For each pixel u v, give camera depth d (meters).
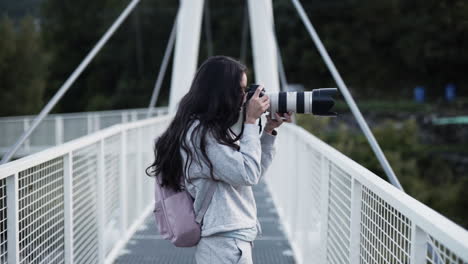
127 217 3.72
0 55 21.06
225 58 1.59
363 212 1.70
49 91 38.19
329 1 39.16
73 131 12.40
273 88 6.93
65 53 40.09
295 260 3.33
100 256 2.78
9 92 21.31
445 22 35.94
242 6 38.72
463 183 19.05
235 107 1.53
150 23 39.38
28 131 2.96
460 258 0.89
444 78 37.78
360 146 19.73
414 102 32.75
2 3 41.41
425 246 1.16
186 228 1.53
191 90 1.57
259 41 7.04
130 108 38.06
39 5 42.88
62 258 2.17
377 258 1.50
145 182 4.50
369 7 38.31
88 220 2.57
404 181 18.81
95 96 38.72
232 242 1.52
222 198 1.53
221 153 1.48
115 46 40.03
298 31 39.38
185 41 6.86
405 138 22.17
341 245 1.98
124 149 3.45
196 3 6.88
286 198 4.30
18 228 1.70
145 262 3.27
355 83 38.56
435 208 18.17
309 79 39.03
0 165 1.62
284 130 4.58
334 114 1.68
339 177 2.03
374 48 38.91
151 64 39.47
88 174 2.58
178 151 1.54
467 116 29.20
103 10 40.66
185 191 1.57
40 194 1.91
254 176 1.50
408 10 38.69
